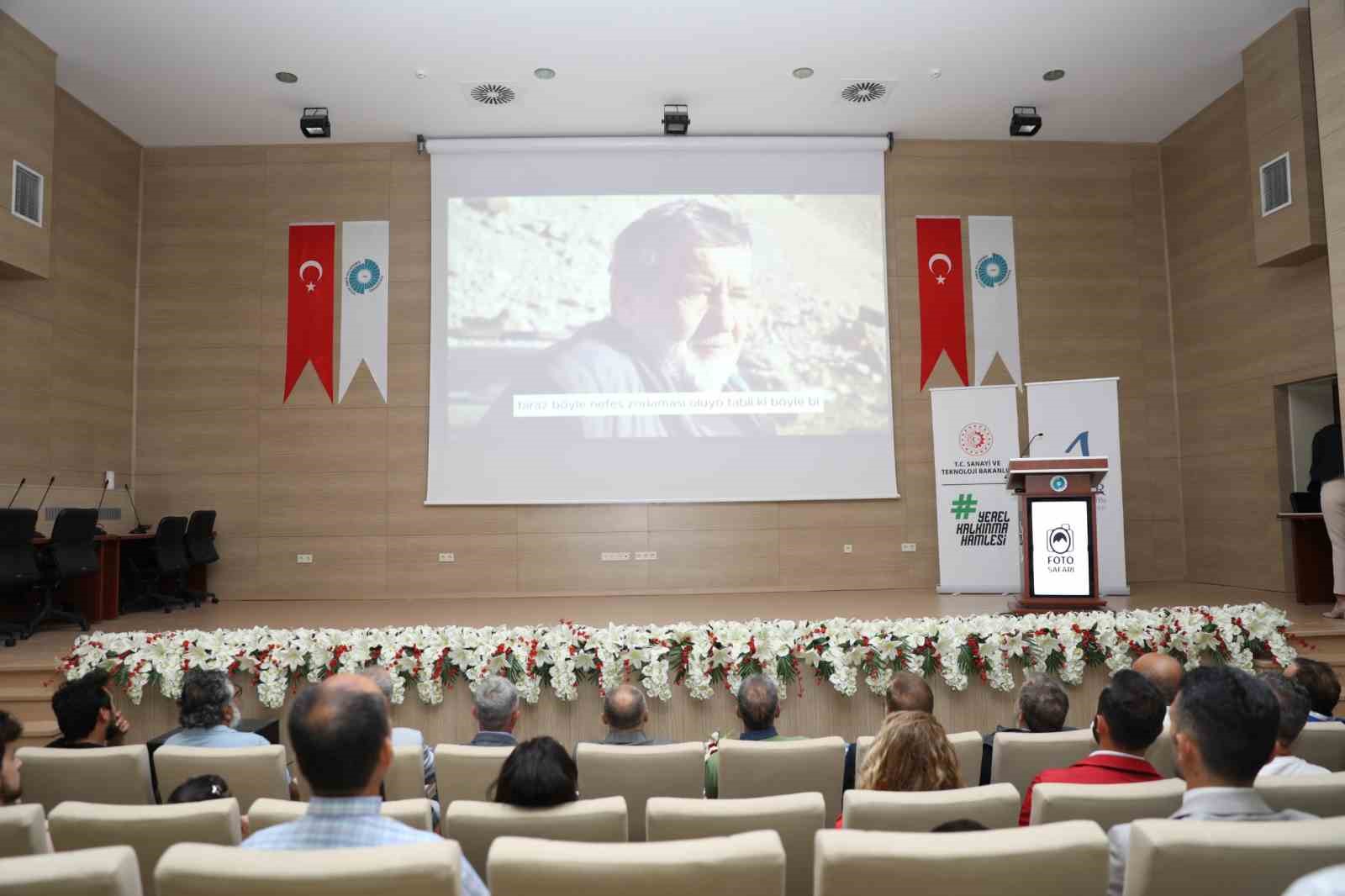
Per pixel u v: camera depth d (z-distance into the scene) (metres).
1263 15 7.24
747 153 9.33
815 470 9.03
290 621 7.05
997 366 9.26
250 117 8.65
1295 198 7.20
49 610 6.52
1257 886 1.39
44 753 2.75
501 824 2.03
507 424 8.99
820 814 2.04
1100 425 8.11
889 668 5.11
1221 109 8.62
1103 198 9.45
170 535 7.70
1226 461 8.62
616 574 8.88
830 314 9.21
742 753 2.87
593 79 8.08
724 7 7.01
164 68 7.73
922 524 9.07
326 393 9.04
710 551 8.94
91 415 8.30
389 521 8.91
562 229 9.20
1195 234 9.03
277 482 8.94
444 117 8.77
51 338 7.81
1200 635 5.20
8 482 7.26
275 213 9.19
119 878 1.44
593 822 2.03
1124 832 1.73
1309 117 7.10
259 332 9.08
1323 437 7.24
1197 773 1.73
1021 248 9.40
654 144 9.18
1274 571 8.04
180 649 5.07
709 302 9.16
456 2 6.88
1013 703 5.21
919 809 1.96
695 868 1.45
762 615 7.01
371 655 5.13
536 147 9.14
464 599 8.69
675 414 9.04
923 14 7.15
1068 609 6.02
